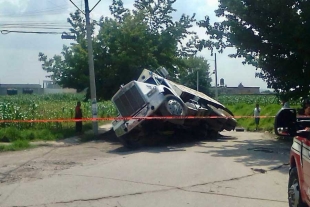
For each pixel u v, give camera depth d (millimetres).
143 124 17859
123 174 11414
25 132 20500
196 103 20328
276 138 22734
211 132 22500
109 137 22750
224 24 20984
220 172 11766
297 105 26000
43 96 76812
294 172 7547
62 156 15258
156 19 27469
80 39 26609
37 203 8523
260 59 21172
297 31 18062
